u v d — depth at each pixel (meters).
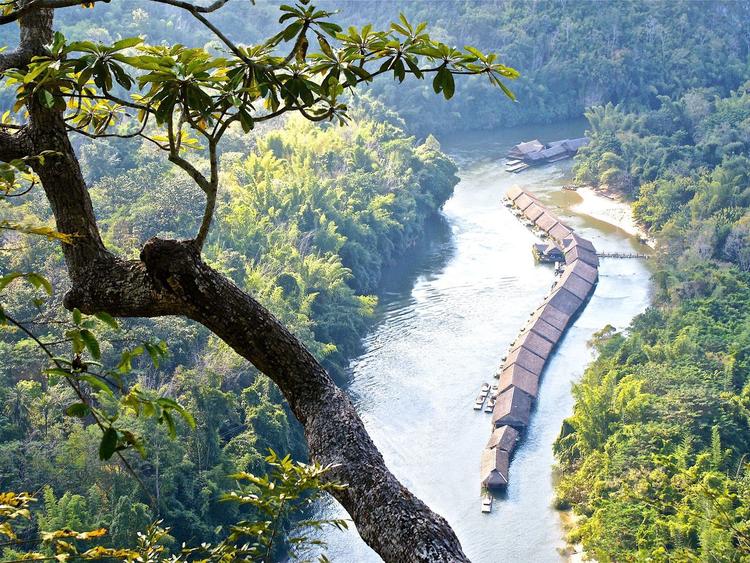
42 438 52.72
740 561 41.50
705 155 124.69
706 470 55.00
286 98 7.45
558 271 94.62
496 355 78.00
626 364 70.88
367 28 7.50
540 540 55.97
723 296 81.88
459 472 62.94
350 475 6.56
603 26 179.88
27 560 6.96
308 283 79.00
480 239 105.31
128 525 46.50
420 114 153.62
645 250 102.88
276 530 7.92
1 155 7.69
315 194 91.44
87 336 6.07
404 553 6.08
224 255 75.06
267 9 174.62
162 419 6.27
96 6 153.25
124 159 95.50
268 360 7.15
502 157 141.38
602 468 58.62
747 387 63.53
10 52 8.09
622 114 140.50
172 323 62.22
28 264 66.12
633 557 44.28
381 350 79.12
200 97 7.11
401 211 102.81
